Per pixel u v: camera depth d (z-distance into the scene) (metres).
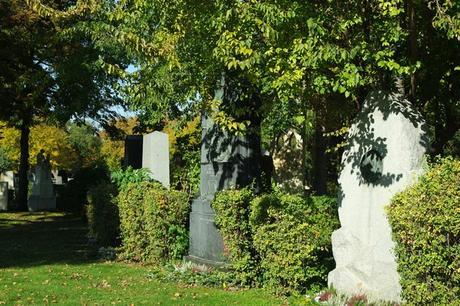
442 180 5.62
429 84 8.85
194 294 8.14
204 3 8.19
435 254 5.50
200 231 10.17
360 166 7.54
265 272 8.45
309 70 7.50
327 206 9.95
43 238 15.76
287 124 15.36
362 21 7.46
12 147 40.78
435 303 5.59
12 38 18.44
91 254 12.21
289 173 24.59
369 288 7.09
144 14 9.30
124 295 8.07
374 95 7.53
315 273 7.99
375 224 7.18
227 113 9.91
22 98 20.06
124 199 11.74
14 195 33.81
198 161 14.38
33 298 7.84
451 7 6.79
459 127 9.80
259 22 7.24
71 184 25.64
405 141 7.03
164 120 18.70
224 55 7.58
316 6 7.57
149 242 11.12
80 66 20.58
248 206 8.81
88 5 8.86
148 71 9.62
